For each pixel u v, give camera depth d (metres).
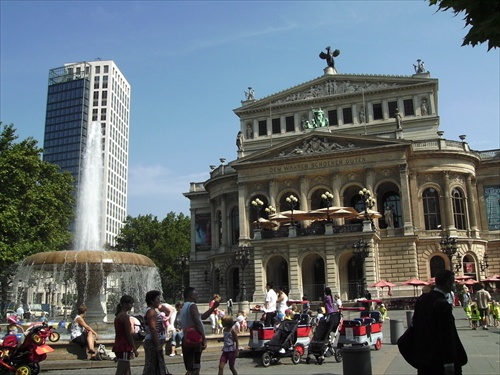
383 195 71.75
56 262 27.36
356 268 63.22
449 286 9.74
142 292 34.16
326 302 27.91
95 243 35.88
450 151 69.88
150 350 13.42
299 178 71.00
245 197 73.19
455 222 69.94
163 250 110.19
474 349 23.66
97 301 29.44
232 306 56.81
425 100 80.88
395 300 57.78
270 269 67.31
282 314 27.19
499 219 72.50
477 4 9.63
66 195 71.56
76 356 21.20
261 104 88.44
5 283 58.81
